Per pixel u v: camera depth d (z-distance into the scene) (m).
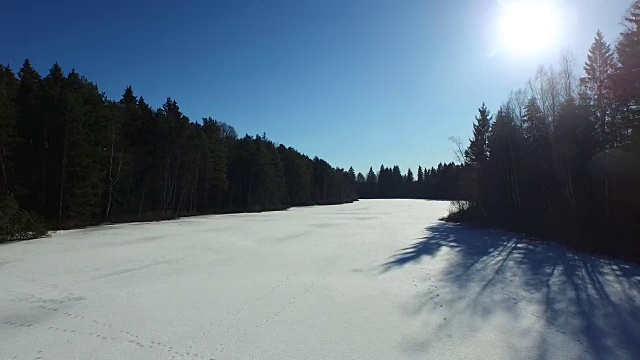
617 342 6.54
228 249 17.20
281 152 83.25
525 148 31.06
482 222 31.03
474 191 36.34
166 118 47.09
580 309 8.42
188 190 50.03
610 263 13.97
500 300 9.09
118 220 35.50
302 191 84.69
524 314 8.05
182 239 21.05
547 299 9.20
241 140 68.31
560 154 24.27
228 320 7.60
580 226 20.23
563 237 19.89
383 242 19.88
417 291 9.92
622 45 18.64
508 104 35.19
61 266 13.21
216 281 10.95
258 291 9.84
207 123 58.41
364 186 158.25
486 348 6.28
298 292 9.74
